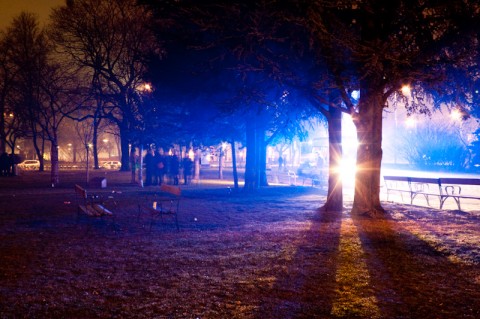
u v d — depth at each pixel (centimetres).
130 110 3638
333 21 1245
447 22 1284
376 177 1439
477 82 1499
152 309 571
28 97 4491
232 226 1276
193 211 1636
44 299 614
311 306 578
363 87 1349
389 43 1209
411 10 1238
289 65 1503
